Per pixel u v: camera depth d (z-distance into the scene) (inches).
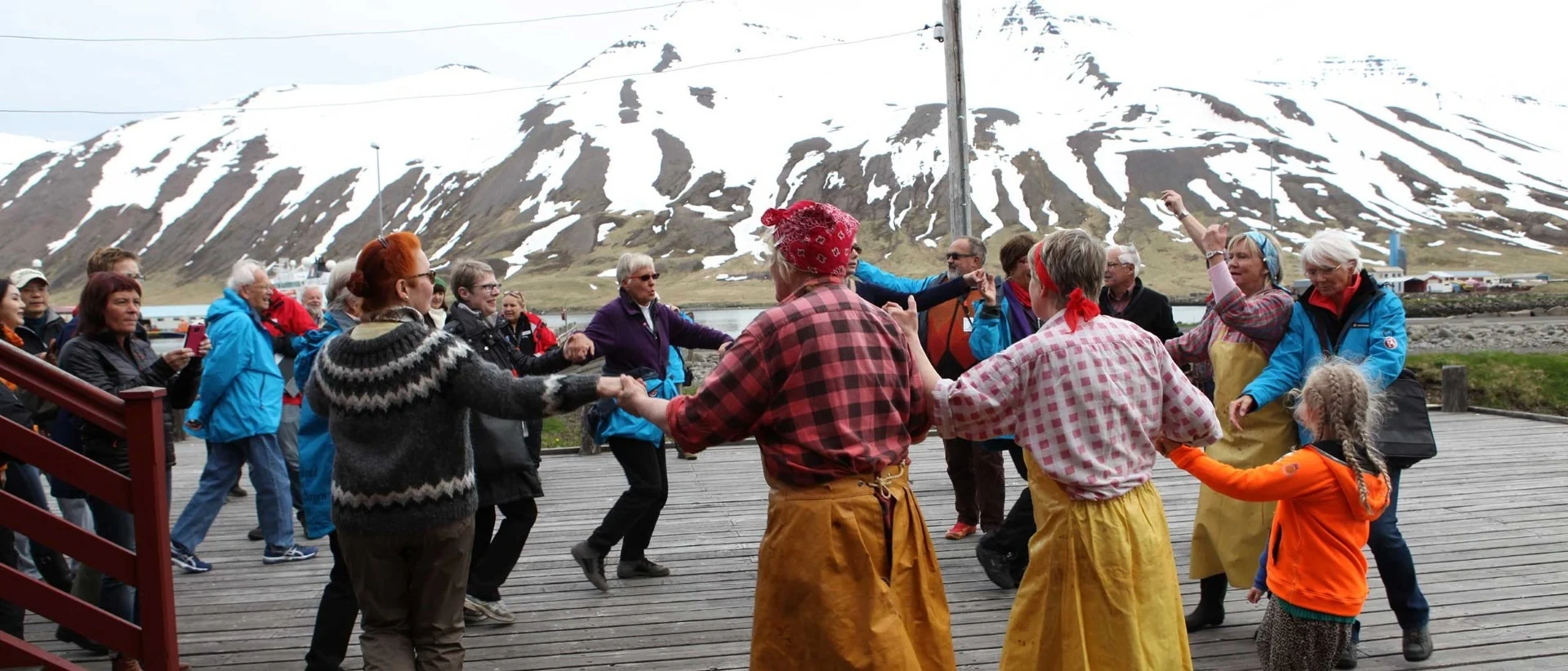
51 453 115.9
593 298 4394.7
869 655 95.0
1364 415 118.3
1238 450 151.5
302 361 154.1
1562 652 147.6
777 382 98.4
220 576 204.4
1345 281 143.1
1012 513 179.8
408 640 117.4
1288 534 121.8
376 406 110.6
